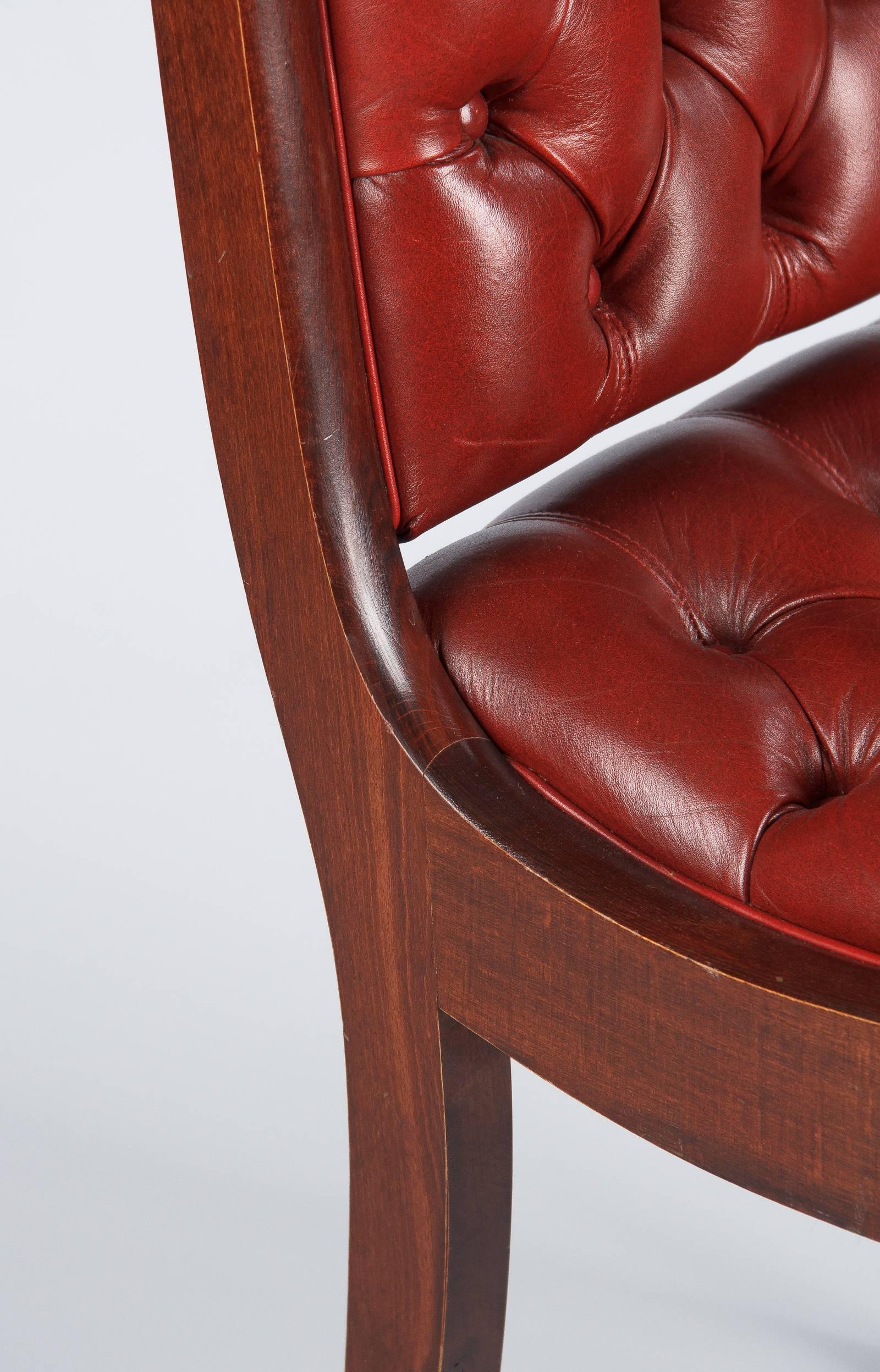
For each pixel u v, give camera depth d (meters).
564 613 0.68
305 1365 1.04
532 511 0.77
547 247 0.66
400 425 0.65
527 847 0.62
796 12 0.77
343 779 0.67
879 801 0.62
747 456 0.80
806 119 0.80
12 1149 1.22
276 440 0.63
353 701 0.65
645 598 0.71
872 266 0.85
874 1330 1.07
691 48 0.74
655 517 0.76
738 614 0.75
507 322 0.65
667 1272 1.13
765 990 0.56
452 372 0.65
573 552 0.72
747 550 0.76
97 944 1.43
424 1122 0.71
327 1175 1.21
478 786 0.64
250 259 0.60
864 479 0.84
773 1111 0.57
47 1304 1.09
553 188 0.67
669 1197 1.20
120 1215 1.17
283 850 1.54
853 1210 0.56
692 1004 0.58
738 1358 1.05
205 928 1.45
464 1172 0.73
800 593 0.75
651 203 0.72
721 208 0.74
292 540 0.64
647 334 0.73
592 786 0.64
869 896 0.59
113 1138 1.23
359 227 0.62
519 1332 1.07
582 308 0.69
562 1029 0.63
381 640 0.64
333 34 0.59
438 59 0.61
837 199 0.82
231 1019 1.36
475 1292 0.77
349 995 0.72
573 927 0.61
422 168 0.62
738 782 0.64
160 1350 1.05
